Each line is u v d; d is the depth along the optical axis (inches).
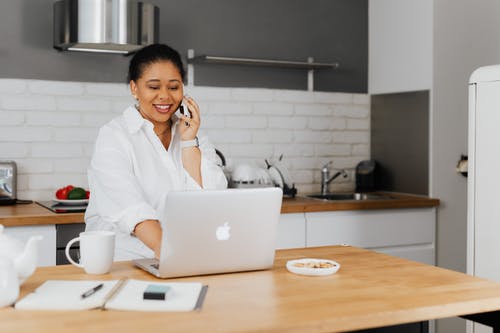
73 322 53.5
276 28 168.2
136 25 130.0
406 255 155.8
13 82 140.6
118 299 59.4
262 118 166.7
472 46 151.2
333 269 72.7
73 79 145.6
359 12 179.0
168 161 96.5
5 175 135.5
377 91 177.8
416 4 164.1
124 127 94.4
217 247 70.9
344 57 177.3
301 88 172.1
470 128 121.1
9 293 58.0
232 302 60.2
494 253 116.6
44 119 143.6
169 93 89.2
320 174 174.7
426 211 158.2
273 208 73.1
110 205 84.8
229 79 162.4
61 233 121.6
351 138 178.9
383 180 177.2
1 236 64.2
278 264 79.0
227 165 157.5
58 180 145.3
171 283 66.1
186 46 157.2
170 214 67.2
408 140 168.1
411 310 58.6
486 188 118.0
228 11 161.9
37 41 141.9
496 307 62.9
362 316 56.3
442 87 157.9
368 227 149.9
